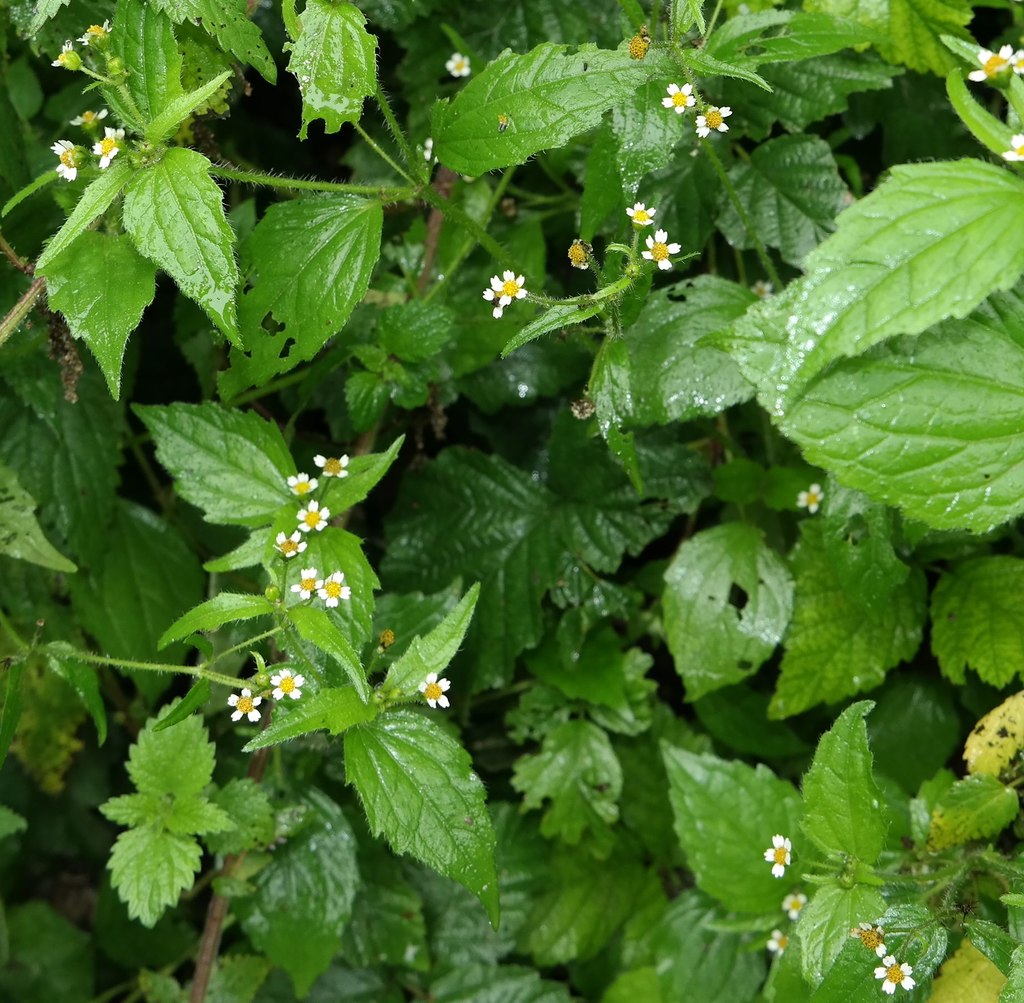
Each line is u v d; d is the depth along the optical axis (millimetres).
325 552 317
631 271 293
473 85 302
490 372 408
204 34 327
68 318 294
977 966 314
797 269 394
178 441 328
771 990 339
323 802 372
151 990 397
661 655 432
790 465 387
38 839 460
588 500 396
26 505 355
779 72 367
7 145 351
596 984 411
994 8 395
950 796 329
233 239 284
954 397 290
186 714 303
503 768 427
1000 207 264
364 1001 404
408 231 397
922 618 366
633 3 316
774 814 344
